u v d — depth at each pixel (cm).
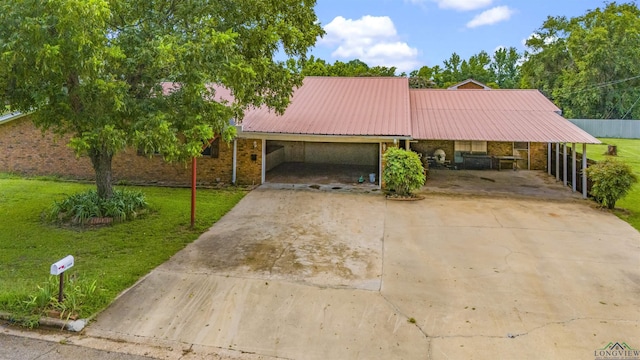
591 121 3341
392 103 1614
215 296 610
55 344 483
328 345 486
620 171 1122
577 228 967
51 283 577
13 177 1506
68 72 688
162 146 694
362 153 2070
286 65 1099
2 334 502
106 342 489
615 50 3519
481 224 1003
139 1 807
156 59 690
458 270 714
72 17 580
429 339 497
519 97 1845
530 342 488
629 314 556
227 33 750
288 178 1603
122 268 693
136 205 1027
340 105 1603
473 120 1535
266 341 496
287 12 1035
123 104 683
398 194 1288
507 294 619
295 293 622
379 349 477
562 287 643
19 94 780
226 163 1470
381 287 645
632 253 798
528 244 852
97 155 970
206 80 727
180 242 842
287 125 1408
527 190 1419
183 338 501
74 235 858
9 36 614
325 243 860
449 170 1884
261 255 784
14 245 789
